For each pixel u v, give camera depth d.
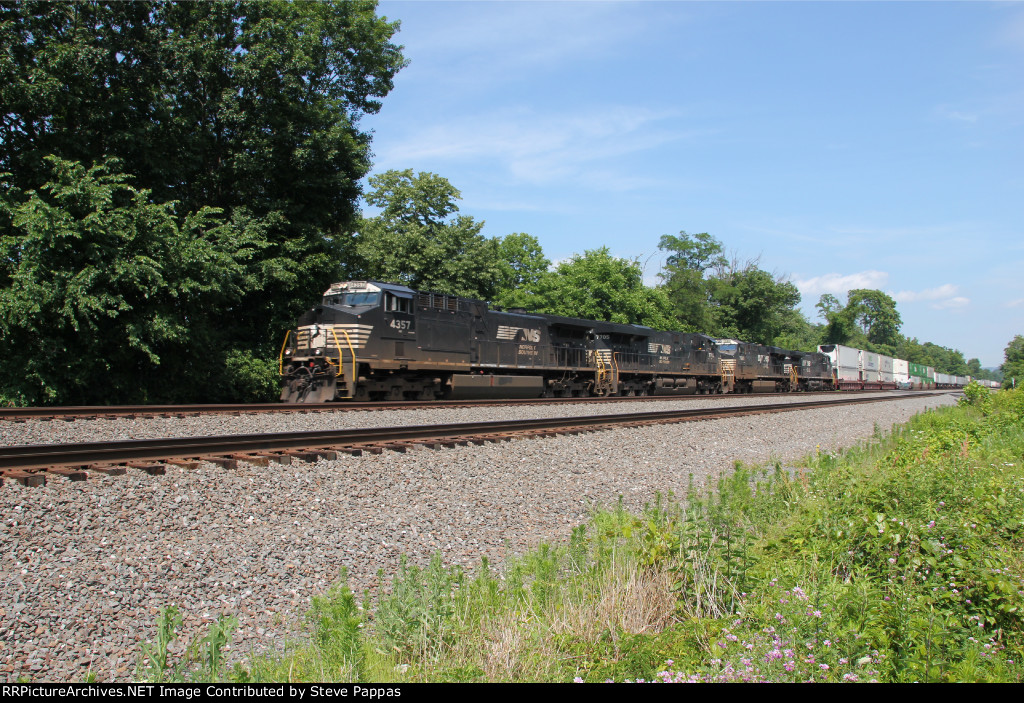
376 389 21.33
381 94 30.92
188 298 20.11
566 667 4.76
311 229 25.58
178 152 22.98
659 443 14.80
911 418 23.78
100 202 18.08
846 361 62.47
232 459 8.92
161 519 6.79
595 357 32.44
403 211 44.69
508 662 4.75
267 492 7.96
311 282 25.70
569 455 12.34
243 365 23.27
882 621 4.97
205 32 23.33
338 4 28.28
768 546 7.32
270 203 24.80
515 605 5.65
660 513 8.96
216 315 24.67
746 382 46.53
